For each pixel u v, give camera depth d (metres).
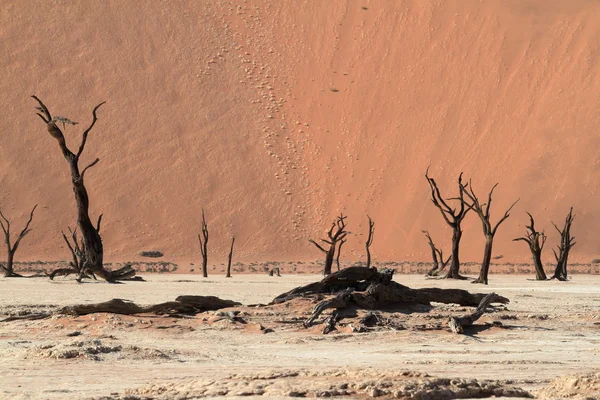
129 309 77.50
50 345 57.22
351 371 40.56
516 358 56.94
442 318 77.44
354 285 81.81
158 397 35.94
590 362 54.69
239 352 59.94
